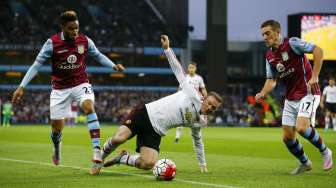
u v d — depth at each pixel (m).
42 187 13.23
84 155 23.00
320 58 14.98
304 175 15.79
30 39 94.00
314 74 14.99
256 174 16.00
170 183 13.87
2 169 17.27
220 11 73.88
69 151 25.36
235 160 21.20
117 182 14.07
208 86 74.62
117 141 15.45
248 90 104.31
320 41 68.50
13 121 84.69
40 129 55.25
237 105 89.31
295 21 69.19
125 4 120.12
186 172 16.56
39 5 113.44
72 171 16.69
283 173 16.34
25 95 90.56
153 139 15.34
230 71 107.62
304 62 15.69
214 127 70.12
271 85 16.55
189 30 106.44
